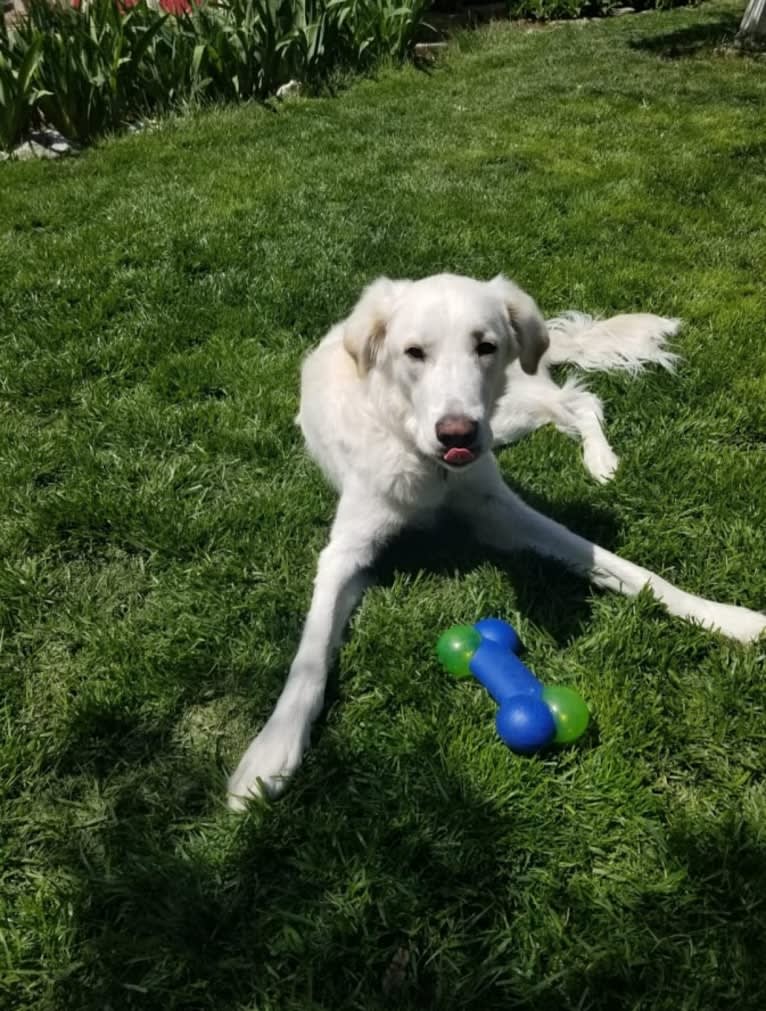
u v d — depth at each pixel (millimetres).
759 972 591
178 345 1472
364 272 1676
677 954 607
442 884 661
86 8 2889
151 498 1100
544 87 3121
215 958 622
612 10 4953
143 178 2279
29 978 615
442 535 1053
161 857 678
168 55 2900
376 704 813
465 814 701
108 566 1014
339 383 1021
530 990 589
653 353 1344
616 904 643
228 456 1189
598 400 1262
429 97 3053
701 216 1959
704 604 891
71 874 680
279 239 1835
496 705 801
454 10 4770
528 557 991
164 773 766
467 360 829
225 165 2342
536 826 695
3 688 852
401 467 929
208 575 982
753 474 1091
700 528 1019
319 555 991
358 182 2164
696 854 664
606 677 811
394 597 943
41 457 1180
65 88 2645
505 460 1167
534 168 2287
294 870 678
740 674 810
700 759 747
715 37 3998
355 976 607
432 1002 593
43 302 1603
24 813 734
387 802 724
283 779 732
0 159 2582
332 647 873
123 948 620
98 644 892
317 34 3121
